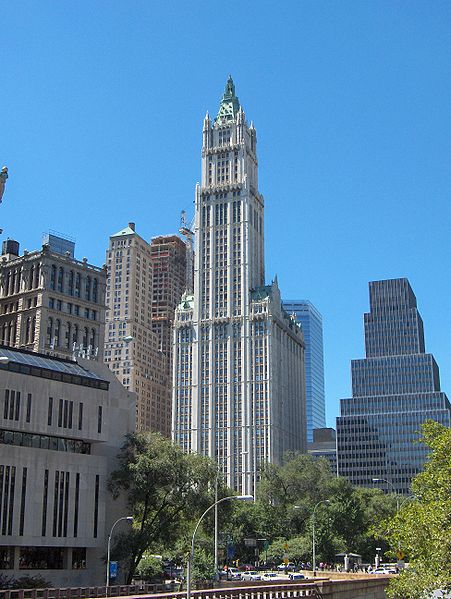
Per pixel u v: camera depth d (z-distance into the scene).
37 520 104.56
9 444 105.62
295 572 140.88
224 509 119.81
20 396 107.12
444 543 55.19
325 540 165.38
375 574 117.94
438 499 65.38
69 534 108.38
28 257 174.12
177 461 113.69
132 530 115.44
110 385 123.94
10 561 103.44
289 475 191.00
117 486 114.75
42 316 166.62
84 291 177.88
